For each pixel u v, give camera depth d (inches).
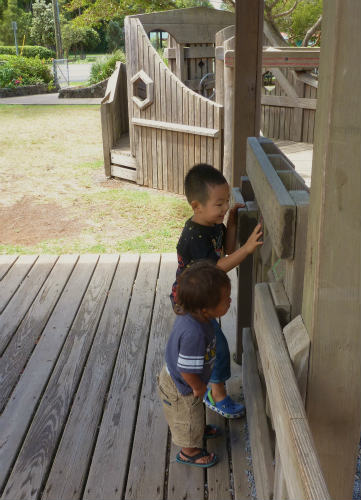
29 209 283.9
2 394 122.4
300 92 327.3
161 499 92.0
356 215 54.5
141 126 309.1
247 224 99.5
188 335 80.1
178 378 87.0
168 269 189.8
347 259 56.4
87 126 549.3
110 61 856.9
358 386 62.6
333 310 58.8
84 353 137.8
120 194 307.0
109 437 106.8
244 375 105.0
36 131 521.3
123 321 153.7
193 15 353.7
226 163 266.1
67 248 228.2
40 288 176.2
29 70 924.6
